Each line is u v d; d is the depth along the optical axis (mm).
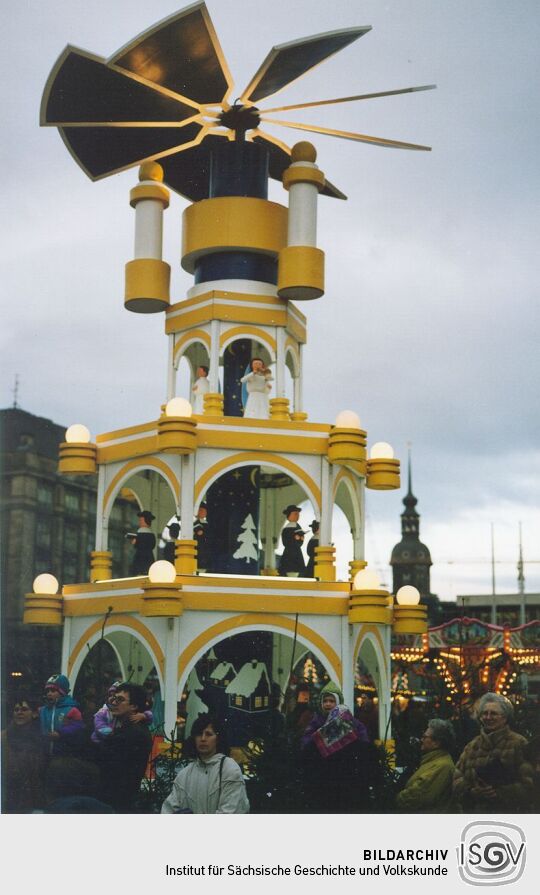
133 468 24094
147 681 26516
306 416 25219
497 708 12703
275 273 25156
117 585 23219
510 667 26984
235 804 12234
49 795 13703
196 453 23141
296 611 22844
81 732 14023
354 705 23406
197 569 24516
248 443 23344
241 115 24953
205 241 24719
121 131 24422
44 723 16922
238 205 24625
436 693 22469
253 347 26578
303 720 18656
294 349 25438
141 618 22797
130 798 13695
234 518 24578
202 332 24531
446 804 13508
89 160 24125
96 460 24719
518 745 12695
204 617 22422
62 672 24109
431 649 31719
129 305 25109
